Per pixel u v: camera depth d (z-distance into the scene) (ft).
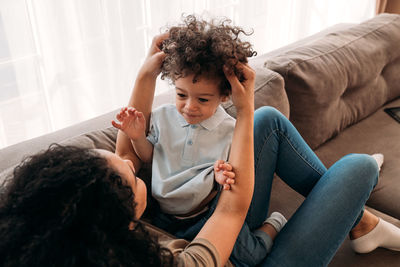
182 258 2.30
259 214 3.62
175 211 3.15
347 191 3.19
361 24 6.46
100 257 1.65
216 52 2.71
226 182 2.71
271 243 3.31
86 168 1.83
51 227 1.66
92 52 5.95
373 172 3.28
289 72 4.84
